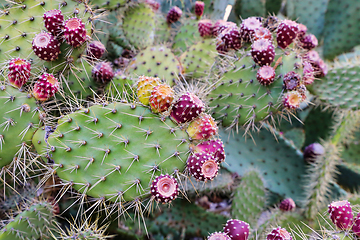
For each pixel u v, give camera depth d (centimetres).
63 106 136
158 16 171
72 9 130
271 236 120
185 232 151
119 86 137
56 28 126
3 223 131
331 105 154
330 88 152
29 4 129
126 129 121
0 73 126
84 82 136
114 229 143
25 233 129
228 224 121
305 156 158
